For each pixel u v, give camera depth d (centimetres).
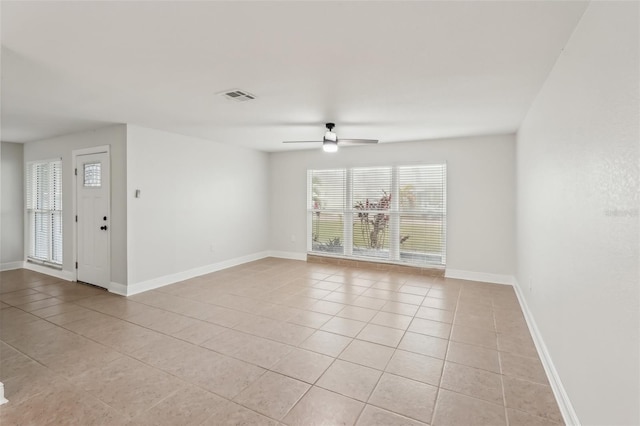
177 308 384
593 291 158
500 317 357
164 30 191
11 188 574
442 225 537
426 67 244
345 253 625
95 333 314
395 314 366
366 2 163
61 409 202
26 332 315
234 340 300
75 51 218
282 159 690
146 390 223
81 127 448
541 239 281
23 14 172
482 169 504
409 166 562
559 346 217
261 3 163
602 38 149
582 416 171
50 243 545
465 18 178
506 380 236
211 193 561
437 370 249
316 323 340
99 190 460
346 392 221
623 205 127
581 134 177
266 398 215
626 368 124
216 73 256
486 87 285
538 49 214
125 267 432
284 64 239
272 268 596
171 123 425
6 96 313
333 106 345
